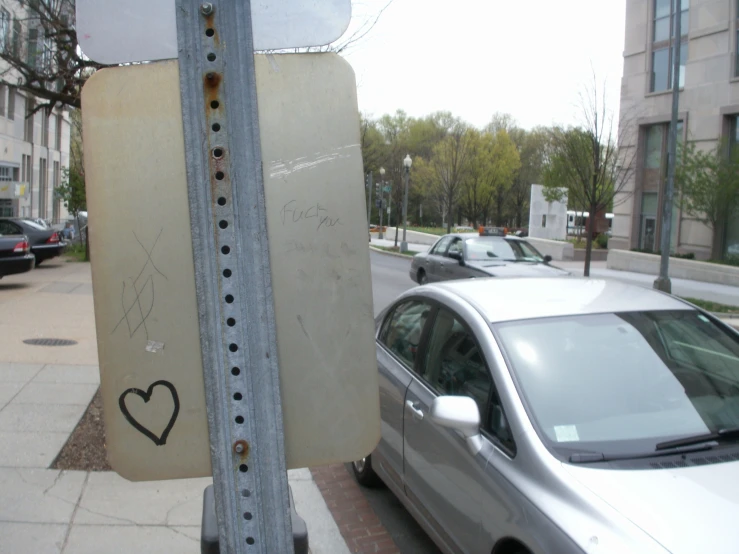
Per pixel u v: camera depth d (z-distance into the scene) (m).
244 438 1.41
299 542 1.72
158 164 1.42
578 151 22.48
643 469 2.92
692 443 3.12
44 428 5.77
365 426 1.51
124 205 1.41
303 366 1.49
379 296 17.25
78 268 20.61
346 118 1.50
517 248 14.70
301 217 1.48
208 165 1.40
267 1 1.51
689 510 2.63
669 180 18.55
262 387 1.41
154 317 1.42
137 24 1.45
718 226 27.70
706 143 28.70
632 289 4.43
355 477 5.34
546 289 4.36
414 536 4.51
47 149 40.62
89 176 1.41
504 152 53.91
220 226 1.40
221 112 1.40
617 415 3.26
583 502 2.70
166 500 4.68
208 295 1.39
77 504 4.56
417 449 4.07
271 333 1.42
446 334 4.20
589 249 21.33
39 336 9.55
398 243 46.25
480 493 3.25
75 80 9.66
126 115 1.42
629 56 32.31
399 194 62.00
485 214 57.00
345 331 1.50
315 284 1.49
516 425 3.18
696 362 3.67
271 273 1.47
